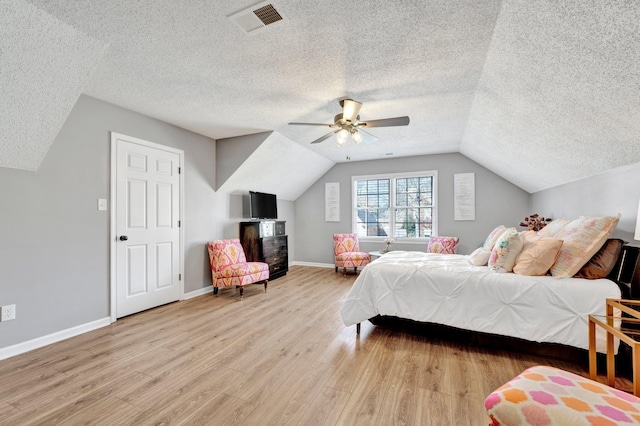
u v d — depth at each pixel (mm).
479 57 2176
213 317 3186
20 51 1886
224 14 1720
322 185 6398
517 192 4859
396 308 2596
